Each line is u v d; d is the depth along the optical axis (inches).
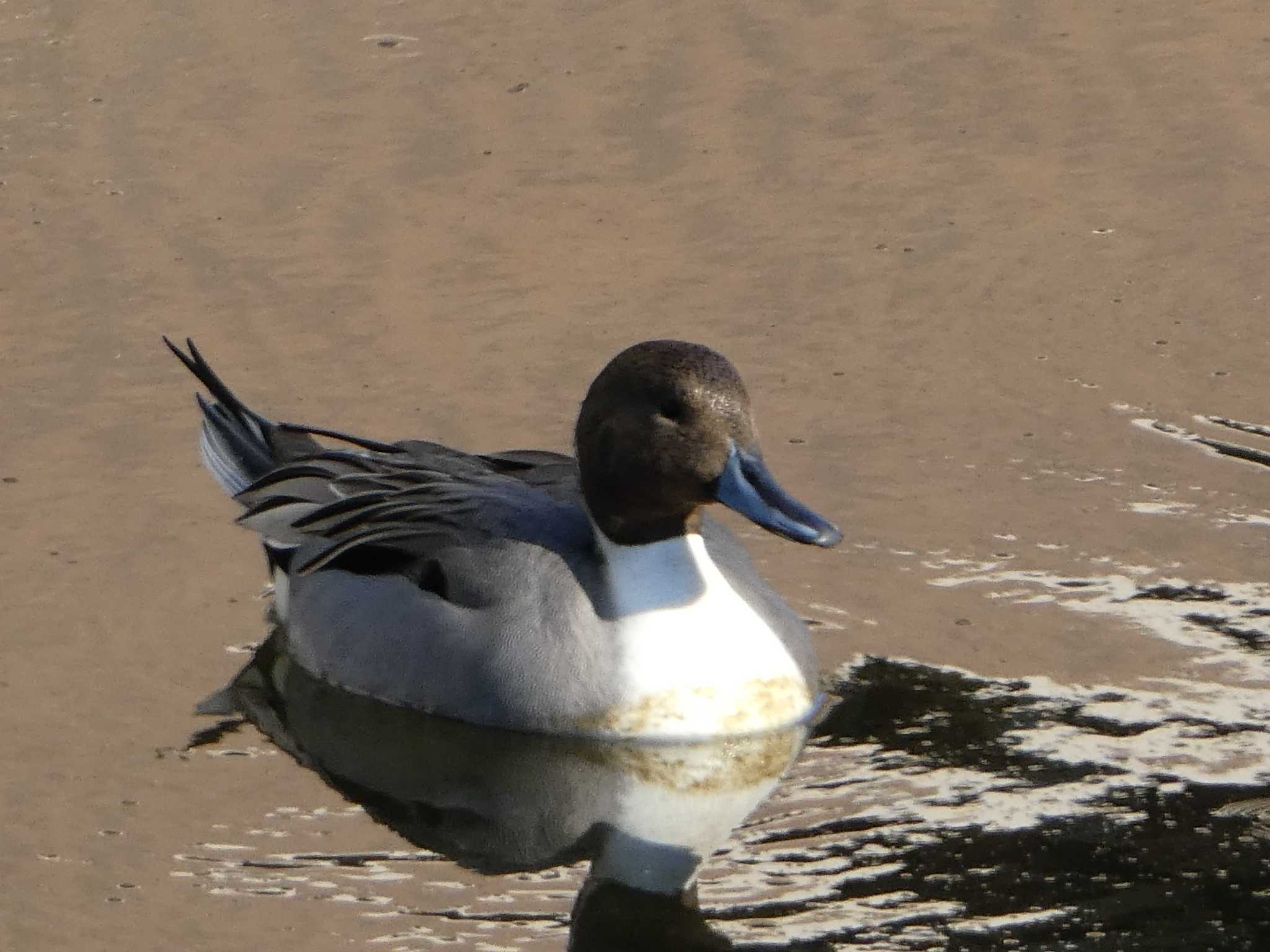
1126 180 677.9
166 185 689.0
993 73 743.1
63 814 416.8
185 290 633.0
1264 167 680.4
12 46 771.4
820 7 792.9
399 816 419.8
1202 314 605.3
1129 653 456.8
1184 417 553.9
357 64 759.1
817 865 394.3
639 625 444.1
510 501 468.8
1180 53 749.3
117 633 481.4
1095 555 494.3
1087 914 373.1
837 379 579.5
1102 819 401.7
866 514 515.8
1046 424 553.0
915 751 430.0
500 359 595.2
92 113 730.8
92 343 606.9
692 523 449.4
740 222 663.1
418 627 458.0
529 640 446.3
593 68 754.2
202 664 471.8
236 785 428.8
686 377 438.0
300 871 399.5
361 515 478.6
